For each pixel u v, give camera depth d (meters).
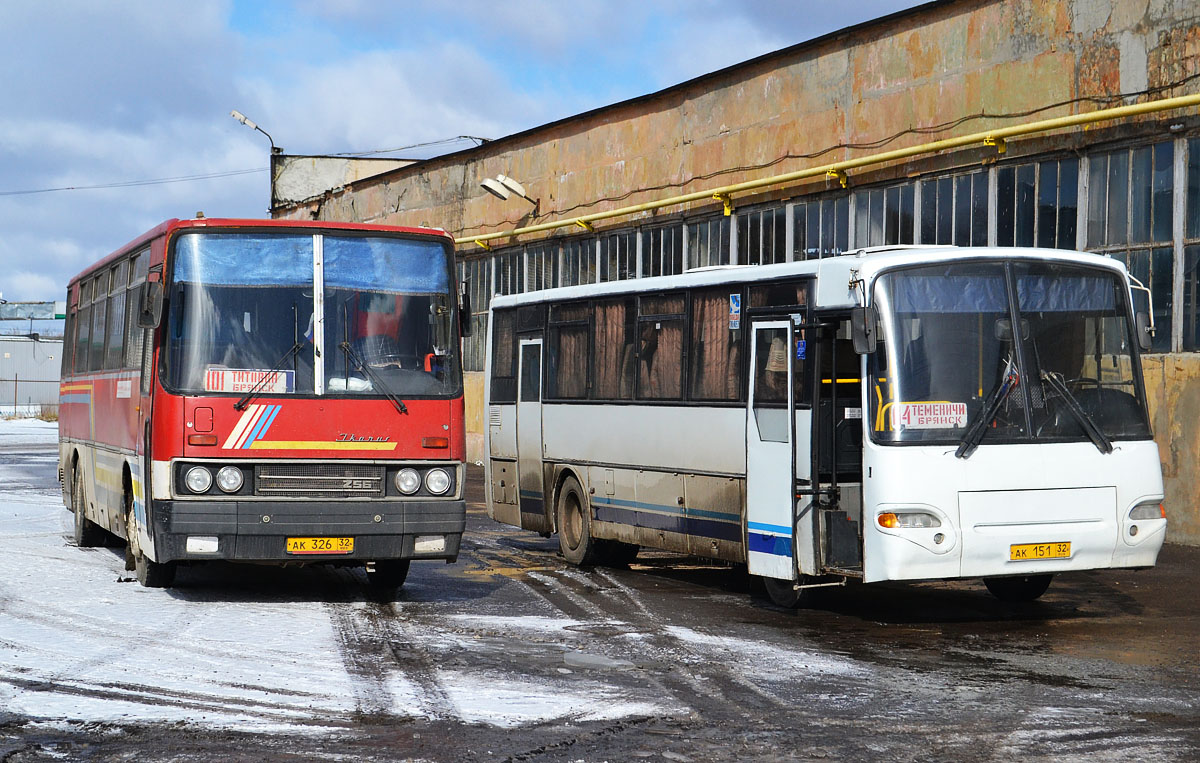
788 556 12.58
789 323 12.66
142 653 10.15
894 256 11.75
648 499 15.23
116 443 15.12
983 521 11.48
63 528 20.39
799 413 12.48
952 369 11.63
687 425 14.45
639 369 15.49
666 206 28.67
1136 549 11.97
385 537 12.52
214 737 7.62
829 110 24.00
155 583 13.97
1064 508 11.71
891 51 22.56
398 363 12.82
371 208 43.91
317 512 12.34
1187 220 17.75
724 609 12.93
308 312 12.69
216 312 12.52
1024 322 11.89
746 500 13.36
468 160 37.75
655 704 8.56
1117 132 18.55
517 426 18.33
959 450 11.46
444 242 13.23
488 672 9.56
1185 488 17.88
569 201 32.84
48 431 59.50
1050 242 19.66
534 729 7.86
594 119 31.67
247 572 15.61
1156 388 18.19
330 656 10.10
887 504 11.37
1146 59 18.25
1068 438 11.80
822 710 8.45
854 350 11.46
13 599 12.97
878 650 10.64
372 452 12.58
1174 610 12.90
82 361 18.39
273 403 12.41
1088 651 10.65
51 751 7.32
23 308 73.88
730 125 26.78
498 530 21.53
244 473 12.33
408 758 7.20
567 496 17.05
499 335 19.08
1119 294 12.30
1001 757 7.34
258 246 12.77
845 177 23.36
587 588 14.50
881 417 11.49
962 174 21.12
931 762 7.23
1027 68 20.02
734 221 26.72
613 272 31.16
